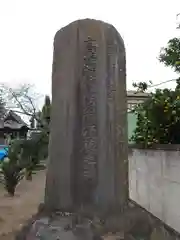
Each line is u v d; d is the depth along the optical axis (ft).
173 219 15.08
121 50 13.87
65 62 13.58
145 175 19.83
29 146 55.57
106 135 13.16
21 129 106.63
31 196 31.71
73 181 13.10
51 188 13.41
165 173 16.48
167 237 12.73
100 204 12.86
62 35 13.82
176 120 16.61
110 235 11.43
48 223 11.87
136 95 23.62
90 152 13.08
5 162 33.86
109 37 13.58
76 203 12.96
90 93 13.25
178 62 16.65
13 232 17.58
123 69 13.83
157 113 17.31
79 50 13.46
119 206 13.01
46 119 71.31
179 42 17.29
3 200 29.27
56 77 13.73
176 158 15.15
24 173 41.81
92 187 12.96
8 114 109.60
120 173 13.24
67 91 13.46
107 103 13.28
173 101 16.83
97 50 13.41
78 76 13.38
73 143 13.23
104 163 13.07
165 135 17.34
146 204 19.30
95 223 11.89
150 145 18.29
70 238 10.93
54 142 13.53
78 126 13.24
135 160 22.30
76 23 13.65
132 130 22.81
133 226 12.22
